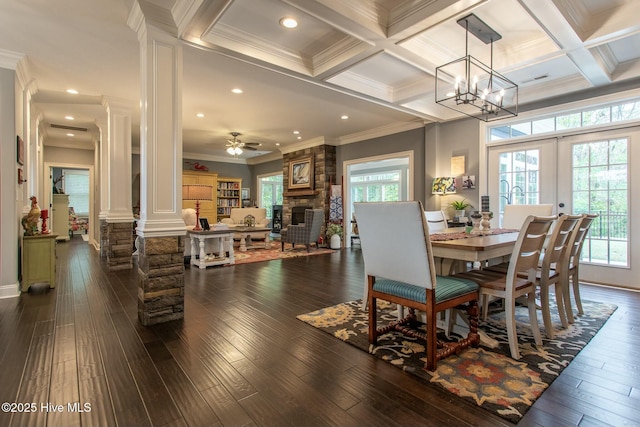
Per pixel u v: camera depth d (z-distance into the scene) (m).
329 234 7.50
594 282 4.16
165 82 2.76
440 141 5.74
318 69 3.71
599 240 4.13
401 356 2.08
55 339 2.34
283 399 1.62
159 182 2.74
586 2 2.72
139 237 2.86
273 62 3.44
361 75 4.26
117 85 4.24
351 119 5.99
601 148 4.10
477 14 2.89
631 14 2.72
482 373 1.87
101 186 6.13
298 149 8.43
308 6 2.47
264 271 4.86
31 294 3.56
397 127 6.36
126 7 2.62
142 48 2.76
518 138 4.78
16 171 3.45
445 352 1.99
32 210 3.82
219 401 1.60
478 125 5.22
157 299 2.69
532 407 1.55
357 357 2.08
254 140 7.97
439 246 2.38
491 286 2.18
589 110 4.23
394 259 2.03
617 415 1.49
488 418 1.47
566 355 2.09
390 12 2.86
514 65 3.50
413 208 1.82
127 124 4.92
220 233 5.31
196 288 3.82
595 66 3.49
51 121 6.02
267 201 11.20
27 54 3.36
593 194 4.16
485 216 3.21
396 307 3.12
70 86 4.27
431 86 4.32
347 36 3.27
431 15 2.63
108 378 1.81
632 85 3.84
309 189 7.98
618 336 2.41
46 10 2.61
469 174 5.33
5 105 3.36
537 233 2.15
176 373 1.87
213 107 5.24
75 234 10.88
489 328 2.58
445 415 1.49
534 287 2.27
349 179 7.67
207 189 9.25
